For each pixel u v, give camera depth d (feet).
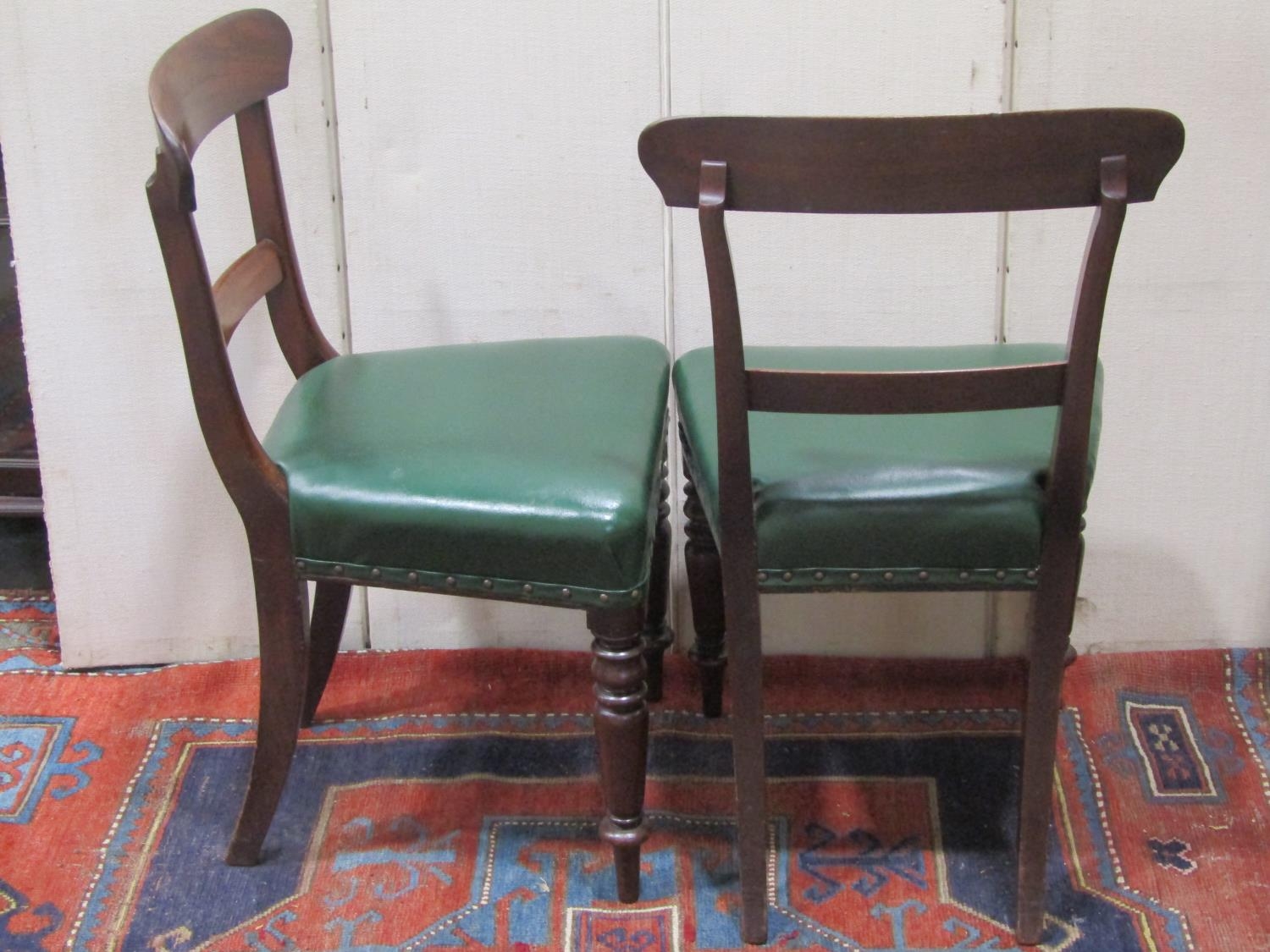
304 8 5.01
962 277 5.29
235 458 4.00
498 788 5.13
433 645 5.91
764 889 4.34
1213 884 4.62
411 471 4.04
